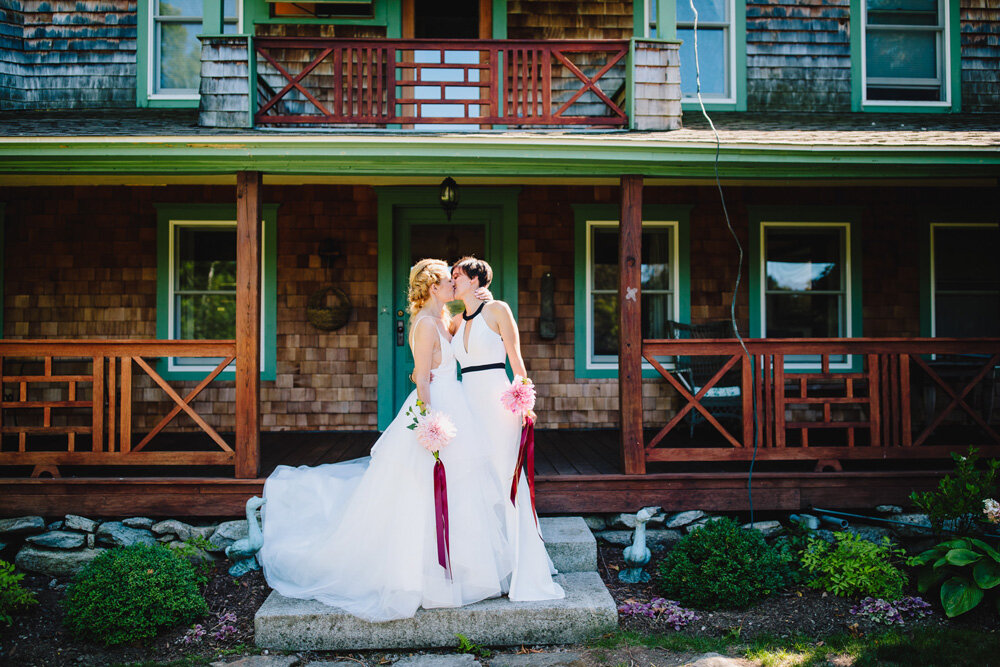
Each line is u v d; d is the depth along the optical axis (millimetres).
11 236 6277
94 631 3514
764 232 6664
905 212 6637
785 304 6727
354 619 3447
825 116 6508
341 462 4832
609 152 4539
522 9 6598
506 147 4496
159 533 4418
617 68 6582
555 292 6547
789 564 4293
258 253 4562
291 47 5113
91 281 6301
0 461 4379
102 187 6324
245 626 3697
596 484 4535
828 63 6891
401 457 3547
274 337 6371
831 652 3438
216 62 5062
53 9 6566
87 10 6578
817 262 6742
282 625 3455
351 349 6395
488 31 6582
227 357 4473
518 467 3654
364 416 6383
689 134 4953
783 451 4605
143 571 3711
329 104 6414
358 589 3561
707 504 4570
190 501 4426
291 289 6391
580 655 3406
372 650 3480
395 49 5141
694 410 5875
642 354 4590
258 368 4508
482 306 3723
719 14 6902
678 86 5281
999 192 6461
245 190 4559
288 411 6379
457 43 5184
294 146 4410
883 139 4750
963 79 6957
